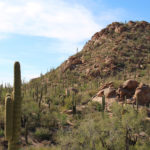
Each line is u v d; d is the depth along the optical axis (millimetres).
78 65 93000
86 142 19312
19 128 13383
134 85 44688
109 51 96188
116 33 114688
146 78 62375
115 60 85688
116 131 19922
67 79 80000
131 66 81188
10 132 12891
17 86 13430
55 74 89625
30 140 27484
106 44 106438
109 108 39375
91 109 41094
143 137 21656
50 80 82312
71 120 36156
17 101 13320
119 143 19531
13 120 13203
